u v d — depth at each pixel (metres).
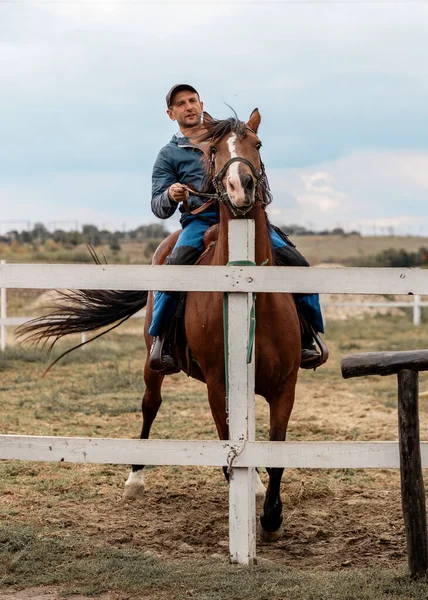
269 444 4.99
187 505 7.06
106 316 7.97
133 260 47.91
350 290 4.93
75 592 4.67
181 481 7.89
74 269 5.07
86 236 62.72
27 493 7.30
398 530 6.17
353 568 5.27
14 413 11.09
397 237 101.50
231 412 5.04
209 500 7.22
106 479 7.91
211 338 5.83
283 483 7.72
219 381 5.91
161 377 7.77
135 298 7.96
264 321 5.75
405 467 4.71
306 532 6.19
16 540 5.51
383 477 7.93
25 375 14.78
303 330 6.73
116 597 4.60
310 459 4.95
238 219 5.28
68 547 5.49
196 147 6.94
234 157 5.68
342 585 4.62
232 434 5.04
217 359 5.86
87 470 8.26
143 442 5.06
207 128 6.02
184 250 6.57
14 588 4.79
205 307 5.92
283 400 5.99
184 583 4.76
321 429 10.31
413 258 55.66
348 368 4.79
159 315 6.57
